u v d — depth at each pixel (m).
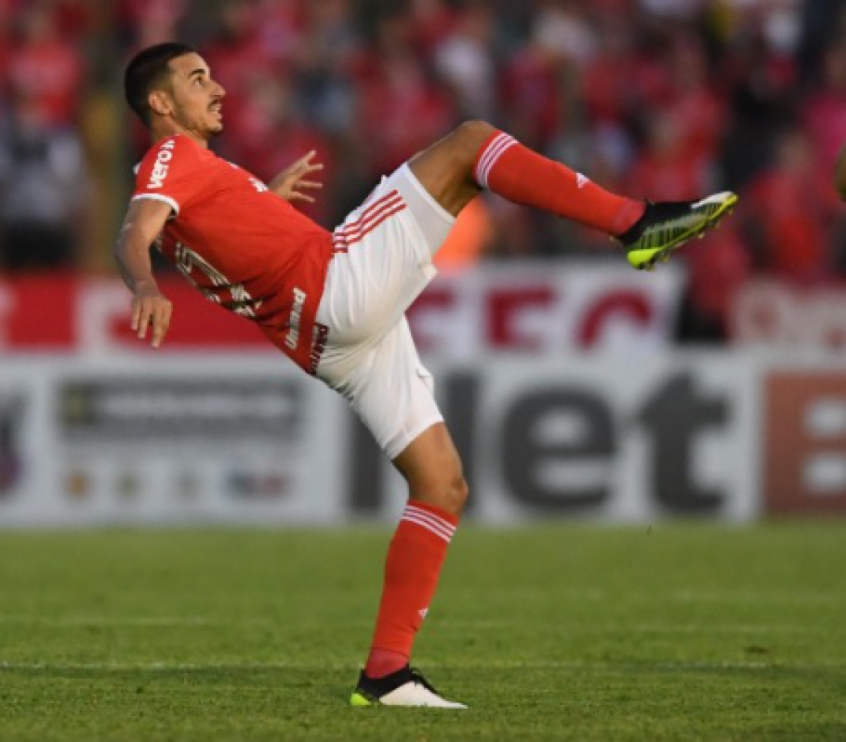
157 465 46.38
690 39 60.66
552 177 18.97
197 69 20.38
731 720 18.19
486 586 33.47
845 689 20.88
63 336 47.16
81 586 33.09
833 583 34.03
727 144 58.62
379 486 46.38
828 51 59.72
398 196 19.25
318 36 59.47
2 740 16.62
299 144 56.53
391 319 19.30
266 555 38.66
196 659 23.78
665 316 48.31
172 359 46.47
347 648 25.12
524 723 17.83
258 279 19.34
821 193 56.31
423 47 59.25
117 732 17.08
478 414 45.97
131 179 56.12
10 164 55.53
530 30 60.72
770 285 49.97
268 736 16.84
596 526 44.91
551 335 48.19
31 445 46.44
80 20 58.56
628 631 27.17
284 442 46.25
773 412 46.00
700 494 45.97
